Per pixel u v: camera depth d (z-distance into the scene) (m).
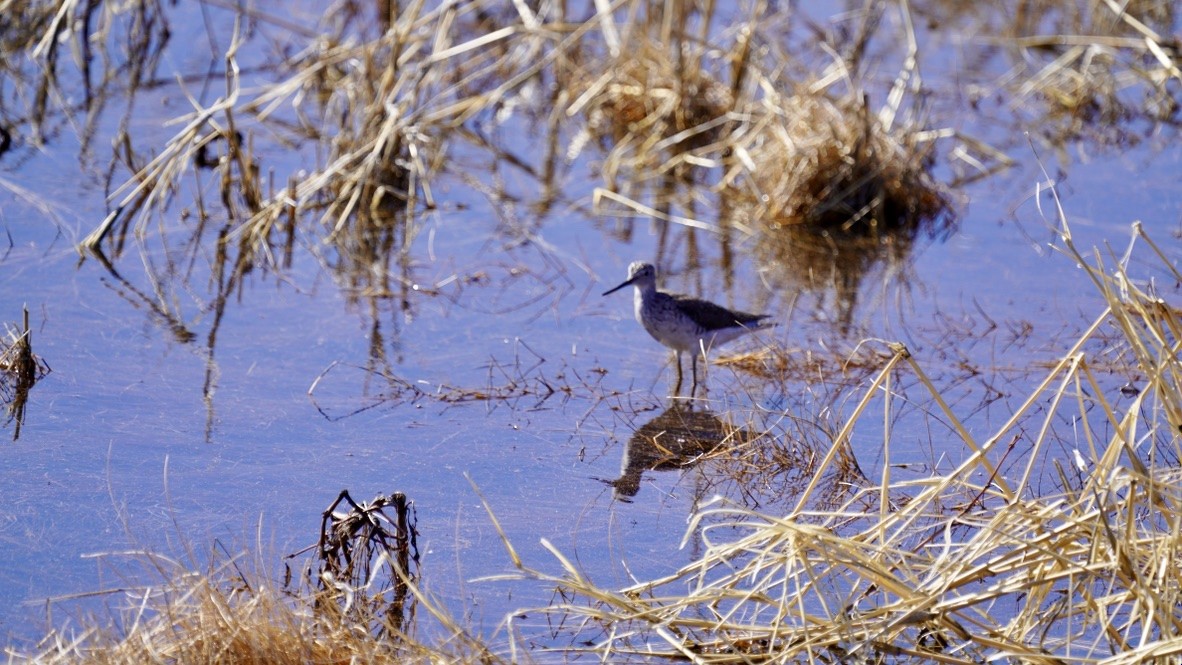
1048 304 31.47
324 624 16.56
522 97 45.84
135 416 23.64
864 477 22.55
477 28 49.09
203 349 27.22
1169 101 46.31
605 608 17.72
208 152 39.50
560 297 31.69
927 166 41.06
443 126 40.59
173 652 15.39
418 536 19.89
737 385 27.06
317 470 21.98
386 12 44.47
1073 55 47.22
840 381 27.06
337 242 34.41
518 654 16.70
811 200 37.06
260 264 32.59
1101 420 24.88
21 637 16.25
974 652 16.84
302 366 26.70
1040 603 17.11
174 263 32.03
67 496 20.39
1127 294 17.05
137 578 17.98
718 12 51.09
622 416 25.27
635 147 42.31
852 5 55.16
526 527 20.41
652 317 26.83
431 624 17.42
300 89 41.78
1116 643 16.77
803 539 16.75
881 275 33.66
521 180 39.69
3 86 43.06
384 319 29.72
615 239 35.62
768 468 23.09
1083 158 42.50
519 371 27.20
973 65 50.41
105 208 34.81
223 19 49.75
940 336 29.44
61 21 44.62
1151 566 16.34
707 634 17.25
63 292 29.62
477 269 33.09
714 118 42.44
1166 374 22.17
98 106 42.09
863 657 15.75
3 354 25.30
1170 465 21.94
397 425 24.11
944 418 25.20
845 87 45.44
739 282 32.91
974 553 16.28
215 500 20.59
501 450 23.33
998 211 38.25
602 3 42.09
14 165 37.12
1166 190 39.34
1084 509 18.39
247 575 17.94
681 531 20.61
